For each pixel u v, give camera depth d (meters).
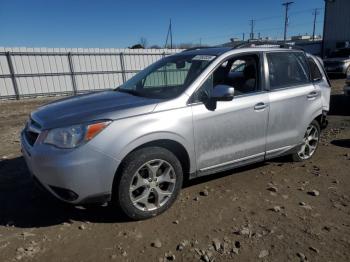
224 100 3.91
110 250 3.14
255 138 4.48
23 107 16.66
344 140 6.87
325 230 3.44
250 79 4.55
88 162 3.26
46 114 3.73
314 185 4.58
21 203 4.11
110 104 3.75
